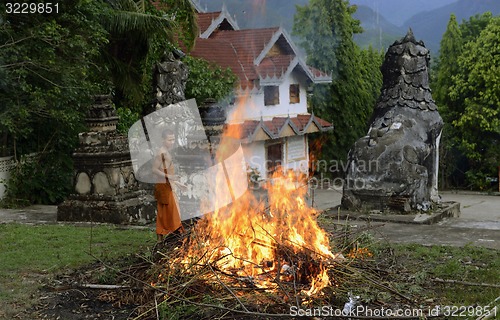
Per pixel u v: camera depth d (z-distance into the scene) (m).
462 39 29.33
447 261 8.62
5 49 14.02
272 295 6.55
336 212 14.01
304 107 28.17
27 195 15.82
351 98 29.44
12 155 16.05
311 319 6.19
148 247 9.19
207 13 27.27
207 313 6.38
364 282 7.15
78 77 15.43
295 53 26.75
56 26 14.34
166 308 6.38
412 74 14.80
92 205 12.09
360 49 33.12
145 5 19.53
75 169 12.35
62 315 6.69
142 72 19.33
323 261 7.20
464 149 27.45
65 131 16.48
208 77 20.70
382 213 13.76
